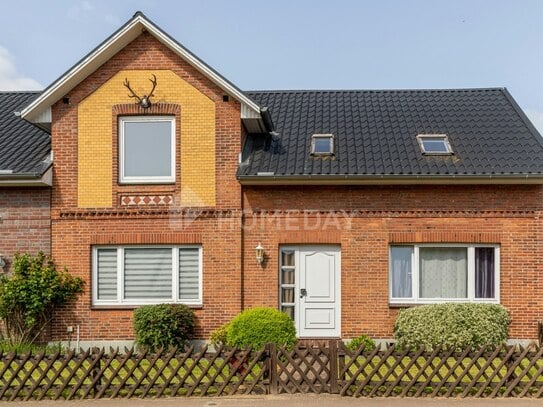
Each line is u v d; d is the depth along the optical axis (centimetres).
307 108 1717
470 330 1162
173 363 962
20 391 897
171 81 1384
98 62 1373
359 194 1369
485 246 1364
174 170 1376
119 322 1359
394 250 1383
